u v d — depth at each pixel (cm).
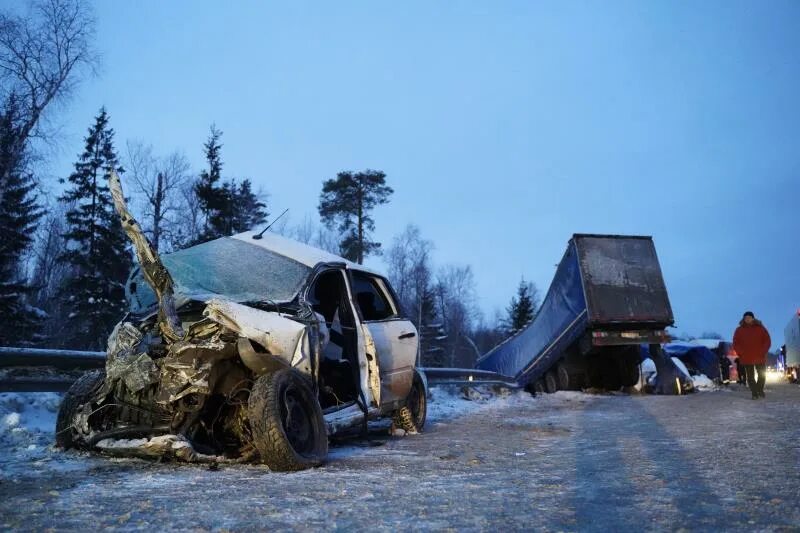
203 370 510
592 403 1516
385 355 731
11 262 2931
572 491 415
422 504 374
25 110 2098
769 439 684
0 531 309
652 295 1833
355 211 4016
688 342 2919
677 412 1136
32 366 779
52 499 384
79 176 3288
